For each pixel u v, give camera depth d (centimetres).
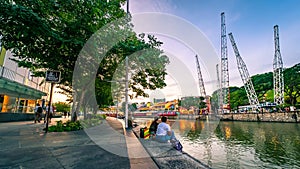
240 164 966
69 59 848
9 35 504
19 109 2006
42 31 472
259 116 4388
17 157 376
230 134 2234
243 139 1853
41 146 486
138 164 352
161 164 361
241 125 3653
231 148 1361
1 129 852
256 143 1633
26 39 527
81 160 365
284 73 5412
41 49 700
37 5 495
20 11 399
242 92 7912
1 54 1565
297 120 3484
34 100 2305
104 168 320
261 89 7319
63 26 666
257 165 968
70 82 1067
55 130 814
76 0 591
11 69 1722
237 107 6712
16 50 668
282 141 1730
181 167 347
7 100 1752
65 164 337
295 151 1302
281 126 3177
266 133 2339
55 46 682
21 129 863
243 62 6538
